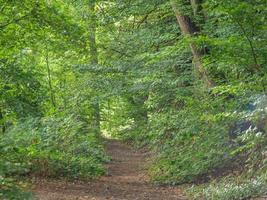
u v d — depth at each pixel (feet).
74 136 52.01
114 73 64.18
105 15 67.26
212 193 36.76
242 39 31.30
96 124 72.74
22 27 47.70
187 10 51.62
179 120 49.52
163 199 38.86
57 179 44.98
